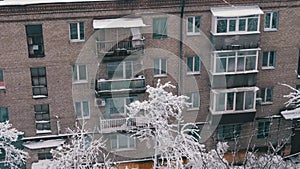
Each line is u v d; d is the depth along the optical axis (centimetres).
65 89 2534
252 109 2677
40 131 2619
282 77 2692
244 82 2597
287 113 2766
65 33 2403
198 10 2445
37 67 2466
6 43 2380
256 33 2483
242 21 2464
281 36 2586
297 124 2812
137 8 2388
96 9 2359
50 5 2316
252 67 2575
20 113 2561
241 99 2645
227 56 2523
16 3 2283
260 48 2588
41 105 2559
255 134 2808
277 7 2506
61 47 2431
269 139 2834
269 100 2753
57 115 2591
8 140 2466
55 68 2478
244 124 2766
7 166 2503
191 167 2272
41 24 2366
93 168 2142
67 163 2184
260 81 2683
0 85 2486
